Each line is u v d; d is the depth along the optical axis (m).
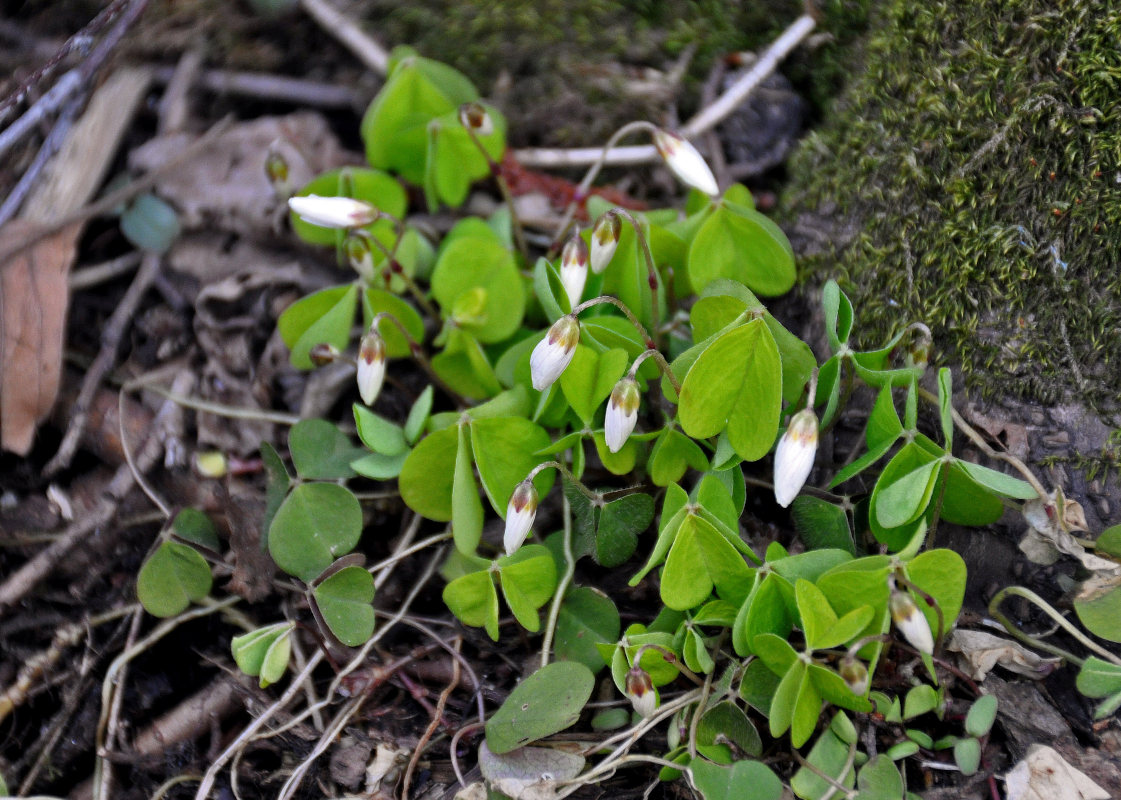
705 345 0.53
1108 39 0.54
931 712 0.53
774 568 0.52
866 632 0.52
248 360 0.57
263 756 0.54
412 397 0.57
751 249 0.55
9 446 0.56
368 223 0.55
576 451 0.54
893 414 0.53
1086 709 0.53
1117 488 0.54
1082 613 0.52
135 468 0.56
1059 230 0.54
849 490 0.55
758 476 0.55
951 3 0.56
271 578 0.55
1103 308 0.54
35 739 0.54
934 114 0.55
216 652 0.55
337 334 0.56
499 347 0.57
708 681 0.52
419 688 0.54
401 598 0.55
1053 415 0.54
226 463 0.56
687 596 0.52
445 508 0.54
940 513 0.54
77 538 0.55
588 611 0.54
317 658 0.54
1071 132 0.54
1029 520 0.53
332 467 0.55
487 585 0.53
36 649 0.55
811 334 0.57
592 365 0.54
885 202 0.56
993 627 0.53
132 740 0.54
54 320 0.57
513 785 0.52
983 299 0.54
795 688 0.51
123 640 0.55
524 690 0.52
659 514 0.55
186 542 0.55
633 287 0.55
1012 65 0.55
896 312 0.55
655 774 0.53
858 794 0.51
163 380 0.57
